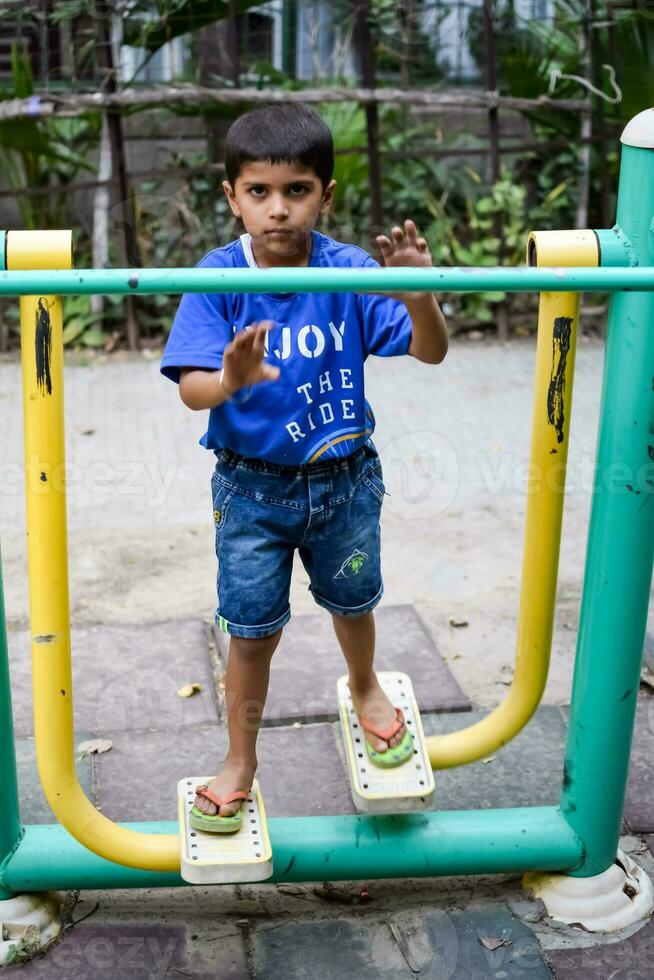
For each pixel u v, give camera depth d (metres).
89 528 3.43
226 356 1.49
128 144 5.03
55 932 1.93
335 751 2.43
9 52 4.81
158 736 2.48
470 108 4.91
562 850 1.97
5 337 4.85
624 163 1.68
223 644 2.82
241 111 4.68
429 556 3.29
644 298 1.71
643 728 2.52
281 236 1.66
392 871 1.94
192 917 1.99
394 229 1.54
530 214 5.05
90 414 4.24
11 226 4.94
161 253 4.90
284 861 1.91
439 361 1.75
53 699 1.75
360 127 4.96
